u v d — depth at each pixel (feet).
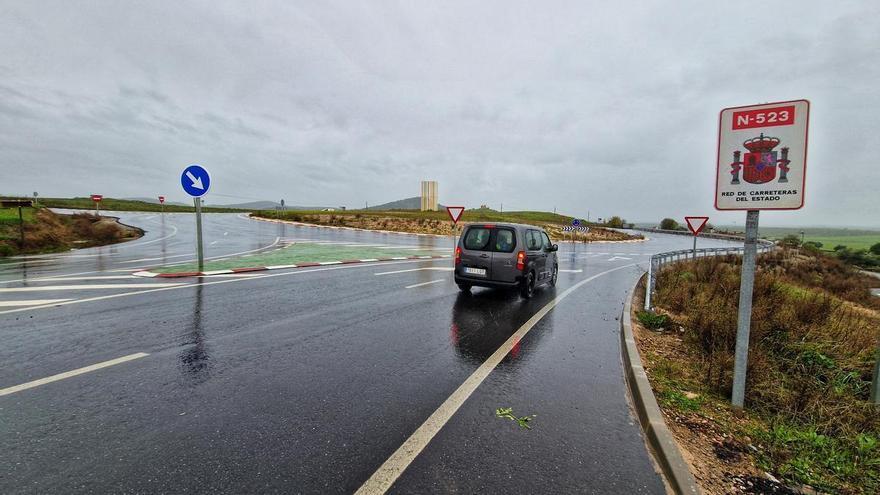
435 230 135.23
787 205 10.70
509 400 12.49
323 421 10.77
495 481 8.44
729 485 8.55
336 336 18.74
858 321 25.76
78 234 72.28
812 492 8.54
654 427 10.42
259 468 8.63
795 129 10.44
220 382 13.15
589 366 15.79
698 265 45.85
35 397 11.69
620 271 51.80
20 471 8.28
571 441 10.17
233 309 23.34
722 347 17.53
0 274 34.68
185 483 8.07
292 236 91.09
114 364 14.43
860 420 12.14
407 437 10.09
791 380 14.73
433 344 18.06
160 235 85.35
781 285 32.81
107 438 9.63
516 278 28.55
